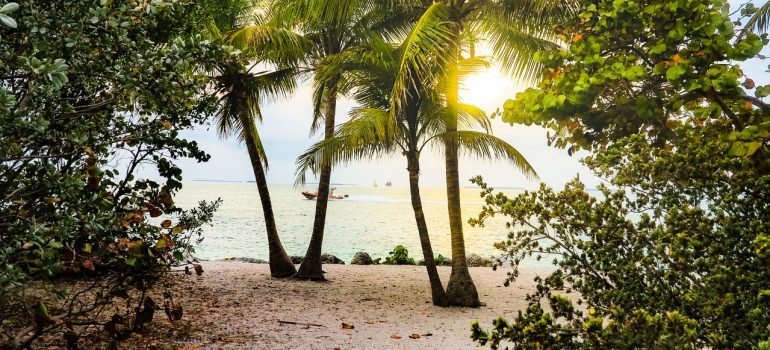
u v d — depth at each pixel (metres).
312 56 13.16
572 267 2.54
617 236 2.35
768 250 1.79
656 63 2.83
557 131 3.29
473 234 35.91
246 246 24.14
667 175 2.40
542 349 1.98
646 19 2.78
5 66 2.96
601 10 2.95
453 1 10.05
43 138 3.34
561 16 9.07
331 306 9.30
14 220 3.17
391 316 8.72
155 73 3.66
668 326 1.67
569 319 2.05
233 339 6.33
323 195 12.52
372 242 28.81
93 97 3.96
